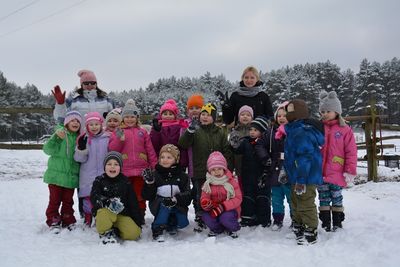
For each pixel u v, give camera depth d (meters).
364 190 7.97
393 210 5.81
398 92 68.75
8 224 5.24
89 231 4.83
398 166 11.45
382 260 3.55
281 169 4.72
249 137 5.18
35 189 8.01
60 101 5.64
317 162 4.38
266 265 3.53
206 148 5.10
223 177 4.69
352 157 4.77
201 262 3.61
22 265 3.56
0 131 49.34
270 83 67.00
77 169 5.14
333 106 4.92
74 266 3.53
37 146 10.12
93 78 5.98
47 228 5.02
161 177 4.74
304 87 63.97
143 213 5.27
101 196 4.48
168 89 89.31
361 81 69.44
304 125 4.47
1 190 7.88
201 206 4.63
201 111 5.23
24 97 68.94
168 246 4.18
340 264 3.50
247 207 5.07
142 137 5.28
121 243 4.48
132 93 74.25
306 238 4.27
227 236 4.60
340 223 4.76
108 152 5.04
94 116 5.15
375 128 9.13
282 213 5.02
